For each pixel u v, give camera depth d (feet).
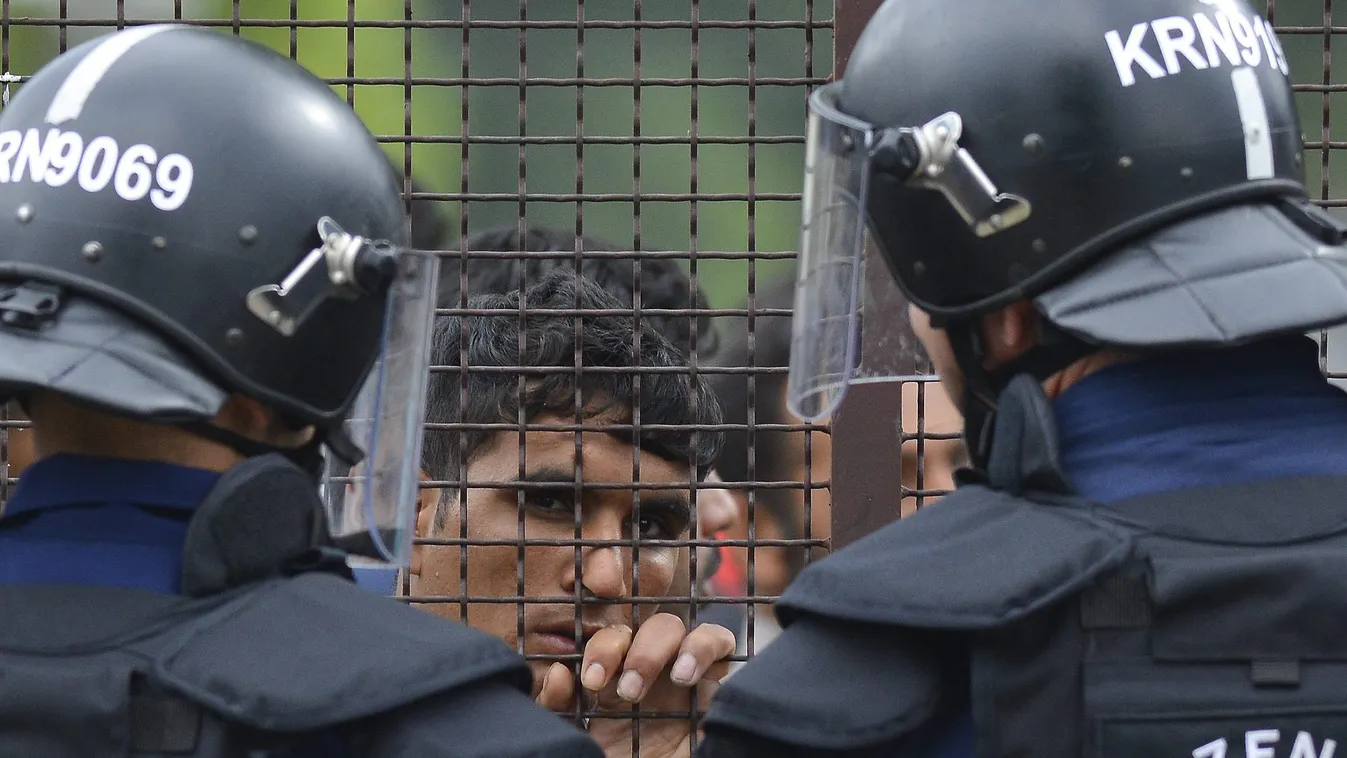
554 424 26.63
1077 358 19.42
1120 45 19.27
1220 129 19.17
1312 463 18.47
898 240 20.31
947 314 19.98
